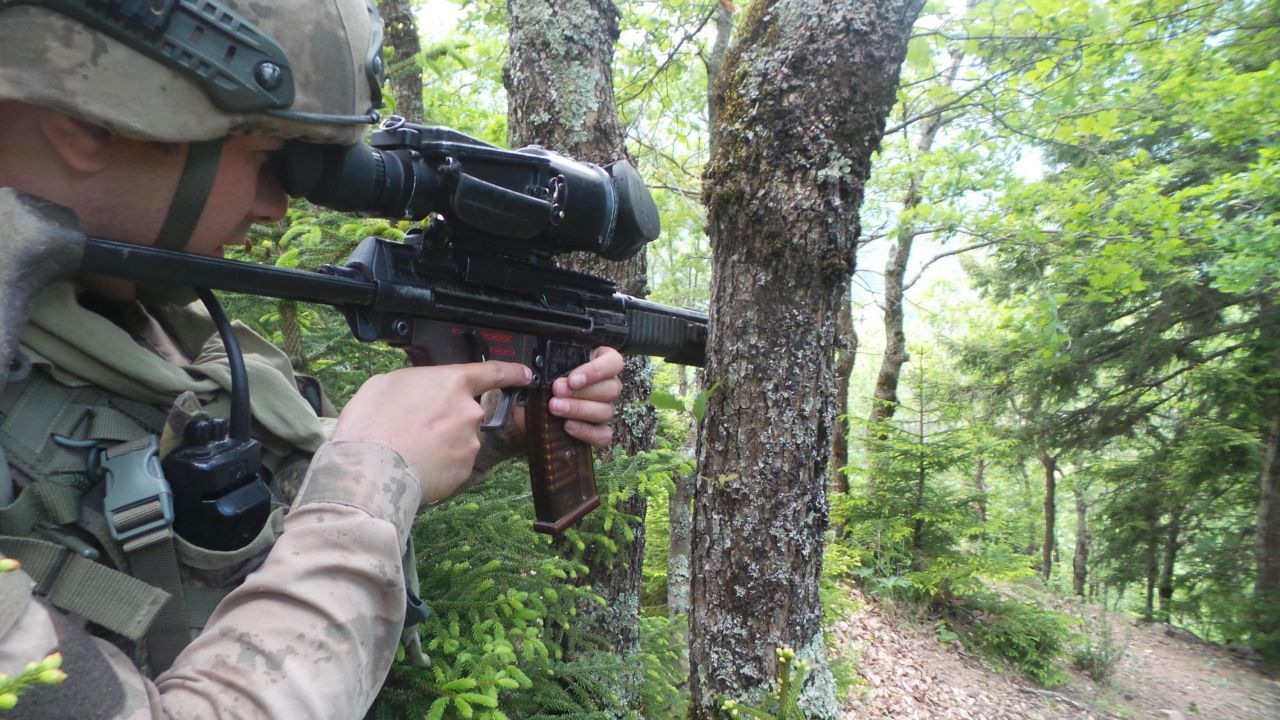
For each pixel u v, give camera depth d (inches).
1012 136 296.5
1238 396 406.3
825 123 66.1
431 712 50.4
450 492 37.9
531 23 98.7
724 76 72.6
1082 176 324.8
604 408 56.2
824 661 76.7
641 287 101.8
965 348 498.0
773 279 68.6
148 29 26.0
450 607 62.4
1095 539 532.1
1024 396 478.0
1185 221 282.8
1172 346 408.8
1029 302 423.5
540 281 50.0
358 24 33.8
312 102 31.4
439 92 227.1
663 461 90.8
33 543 25.8
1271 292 374.9
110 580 26.7
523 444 56.3
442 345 43.8
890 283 422.3
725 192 69.5
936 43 217.8
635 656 88.8
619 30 106.2
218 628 27.5
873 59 66.1
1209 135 337.1
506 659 57.2
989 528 375.6
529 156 42.7
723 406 71.3
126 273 28.6
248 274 32.2
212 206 31.5
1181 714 312.3
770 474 70.2
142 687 24.6
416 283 40.4
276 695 25.7
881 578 338.0
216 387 37.0
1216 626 445.1
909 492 358.9
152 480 28.6
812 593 73.9
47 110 27.2
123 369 30.6
